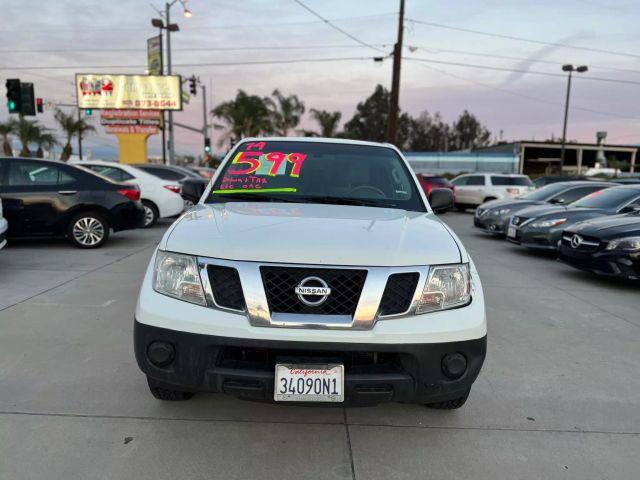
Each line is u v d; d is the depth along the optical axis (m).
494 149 55.72
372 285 2.17
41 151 32.78
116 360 3.44
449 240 2.55
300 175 3.49
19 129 31.12
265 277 2.18
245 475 2.24
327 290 2.14
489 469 2.34
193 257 2.28
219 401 2.88
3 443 2.42
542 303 5.38
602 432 2.70
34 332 3.96
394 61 21.86
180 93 33.28
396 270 2.22
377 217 2.83
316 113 40.81
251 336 2.12
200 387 2.21
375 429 2.66
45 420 2.64
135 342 2.32
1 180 7.31
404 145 84.69
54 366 3.32
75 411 2.74
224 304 2.20
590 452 2.51
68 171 7.70
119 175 10.62
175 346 2.20
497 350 3.89
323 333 2.12
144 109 33.28
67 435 2.50
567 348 3.98
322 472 2.28
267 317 2.13
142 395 2.94
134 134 33.66
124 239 9.00
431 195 3.66
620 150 53.56
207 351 2.16
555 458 2.45
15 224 7.34
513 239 9.09
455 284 2.34
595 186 11.08
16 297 4.93
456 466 2.36
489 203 11.54
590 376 3.44
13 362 3.38
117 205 7.88
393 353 2.20
